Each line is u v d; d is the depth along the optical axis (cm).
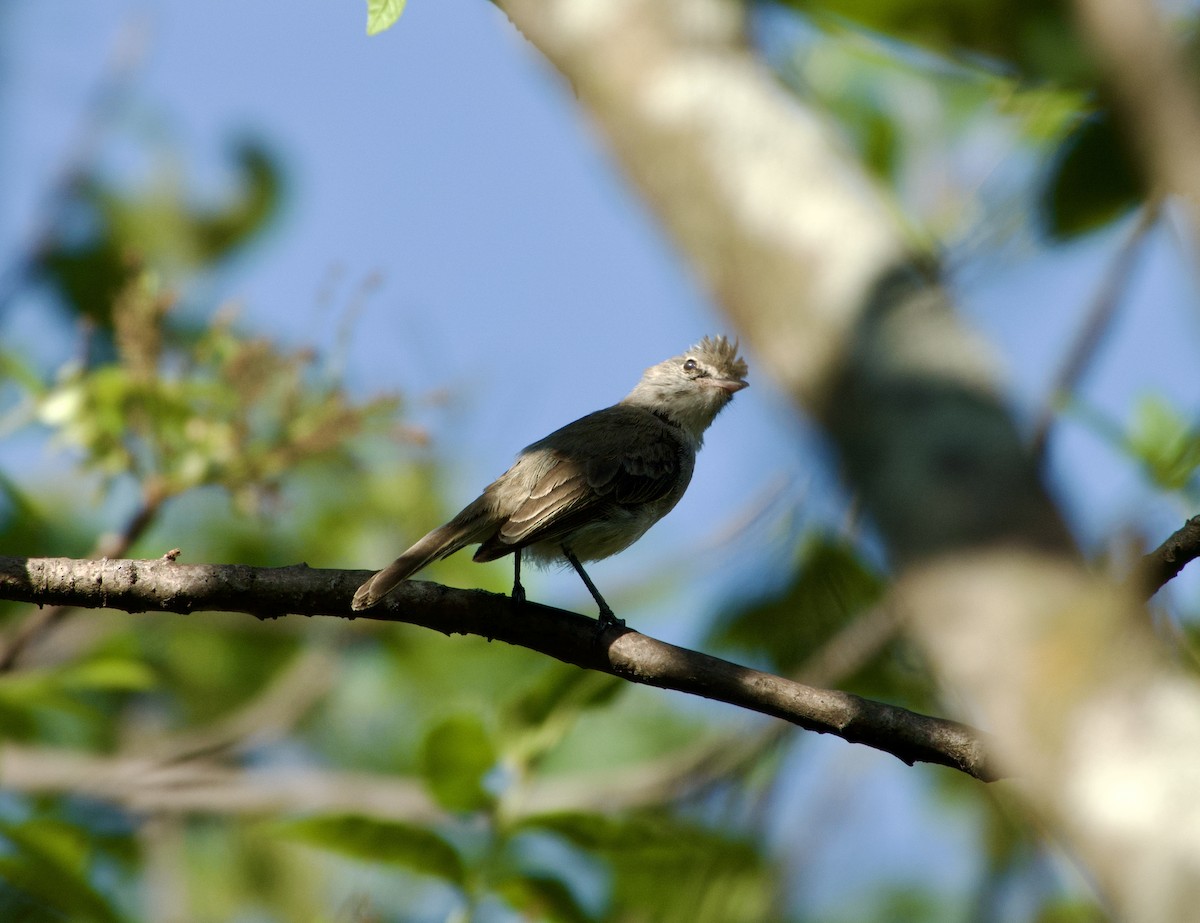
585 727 1566
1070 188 859
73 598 834
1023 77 924
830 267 531
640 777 1205
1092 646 405
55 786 1175
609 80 648
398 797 1203
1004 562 430
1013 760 409
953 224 1117
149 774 1202
